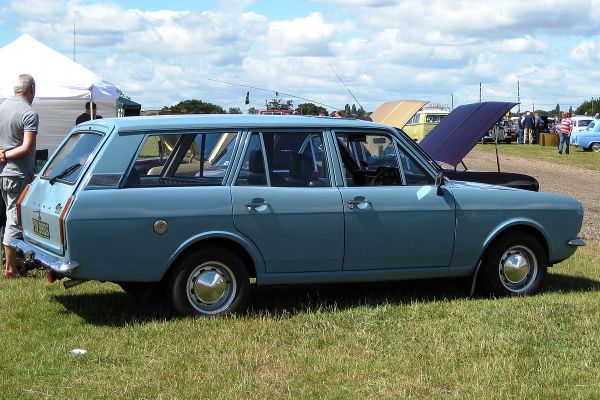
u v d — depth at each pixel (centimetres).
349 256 685
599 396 477
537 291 757
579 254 1039
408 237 701
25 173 814
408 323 634
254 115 699
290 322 636
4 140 816
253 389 484
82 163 646
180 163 650
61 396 472
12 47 1752
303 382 499
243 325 622
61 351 557
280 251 664
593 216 1555
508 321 638
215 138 662
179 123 654
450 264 720
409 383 492
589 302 706
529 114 4562
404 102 1218
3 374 509
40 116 1728
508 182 909
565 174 2556
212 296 651
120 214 619
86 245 613
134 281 629
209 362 534
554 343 582
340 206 679
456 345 573
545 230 749
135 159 635
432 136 1005
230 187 654
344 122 707
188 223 636
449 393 485
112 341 581
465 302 710
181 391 478
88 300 718
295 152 682
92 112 1630
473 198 723
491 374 511
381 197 693
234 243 657
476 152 3666
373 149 718
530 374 515
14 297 725
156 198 630
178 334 597
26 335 600
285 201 664
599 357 550
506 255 743
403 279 709
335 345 579
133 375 508
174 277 641
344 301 725
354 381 500
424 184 721
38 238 685
